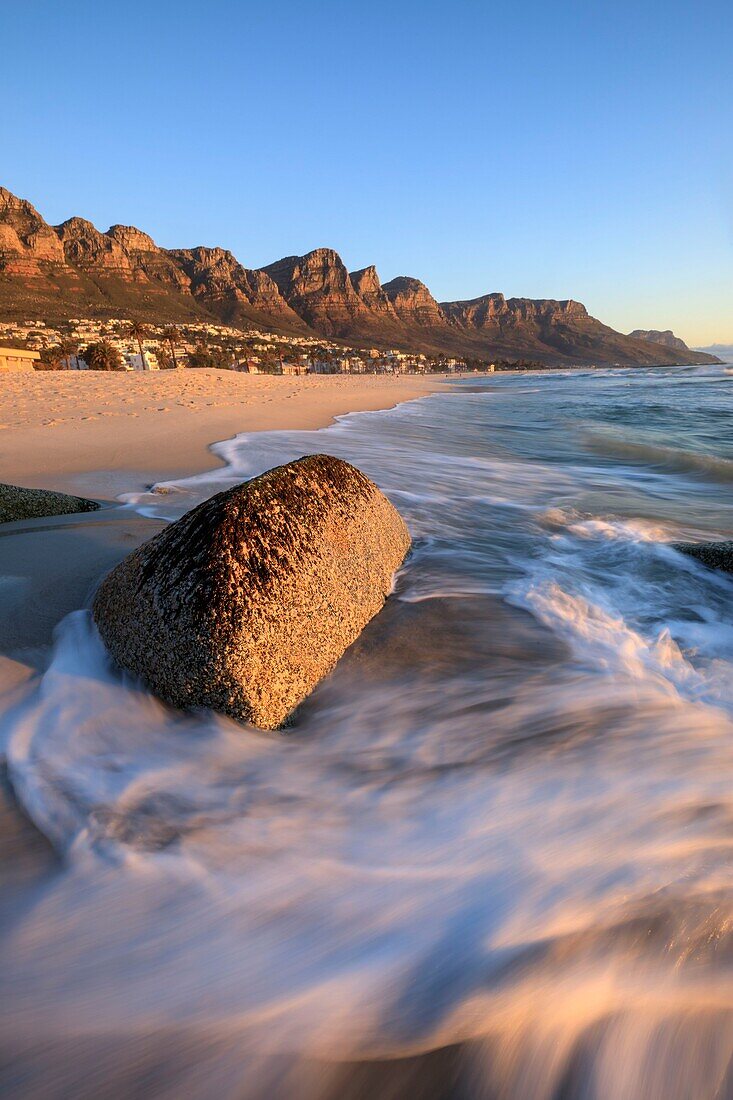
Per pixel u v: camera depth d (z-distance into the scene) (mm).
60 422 13008
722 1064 1664
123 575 3439
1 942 1938
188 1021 1748
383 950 1975
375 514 4770
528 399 31891
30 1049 1654
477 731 3094
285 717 3170
